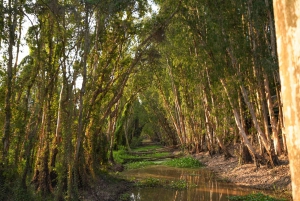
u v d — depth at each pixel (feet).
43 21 38.88
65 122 38.50
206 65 63.87
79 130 39.99
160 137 210.79
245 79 58.23
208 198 45.27
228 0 52.90
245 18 52.24
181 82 100.58
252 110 56.90
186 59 69.92
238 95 62.39
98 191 48.11
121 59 60.80
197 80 69.41
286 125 4.54
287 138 4.54
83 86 39.32
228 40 52.31
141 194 49.52
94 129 53.62
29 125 38.58
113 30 51.90
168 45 68.64
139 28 51.78
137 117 165.07
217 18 53.01
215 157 92.27
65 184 40.73
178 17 58.08
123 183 57.72
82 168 45.83
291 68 4.41
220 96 66.69
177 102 117.91
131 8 48.21
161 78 114.52
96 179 51.90
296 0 4.35
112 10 43.29
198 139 112.78
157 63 67.82
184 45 69.26
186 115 107.04
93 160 54.13
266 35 54.08
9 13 34.09
